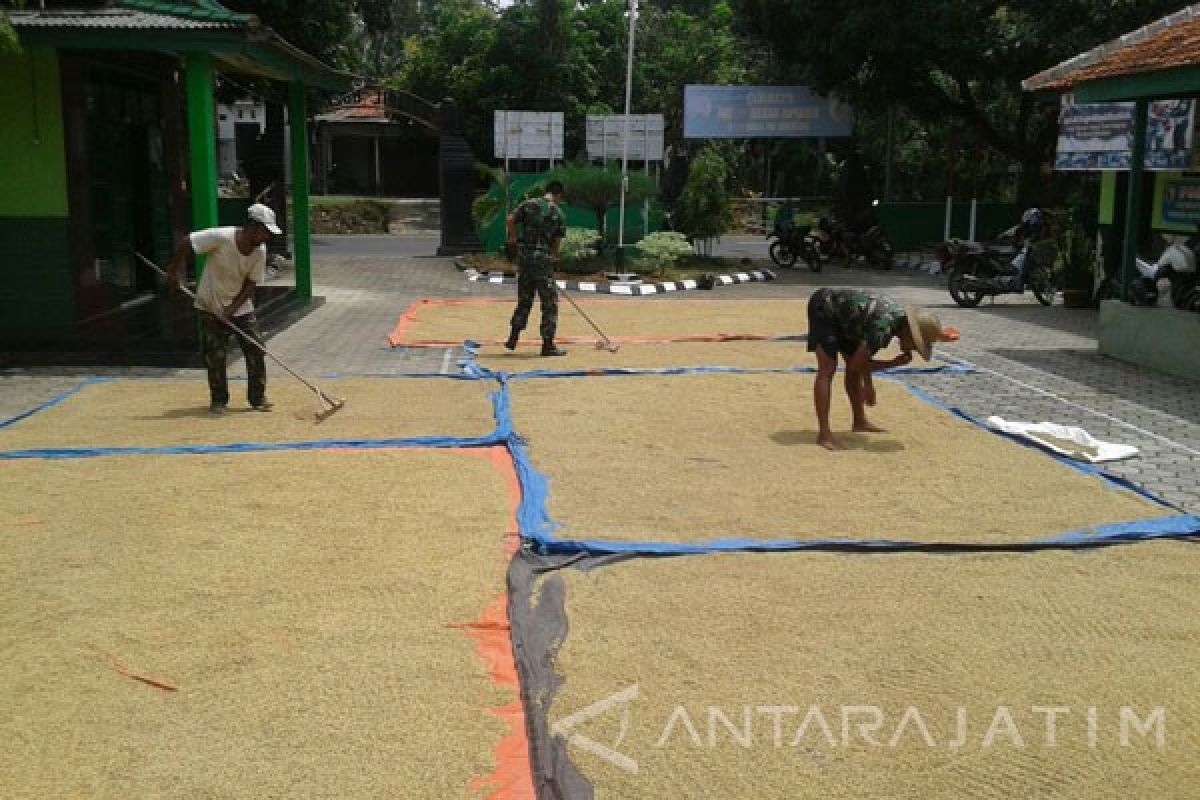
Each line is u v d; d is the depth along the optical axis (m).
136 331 11.27
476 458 6.92
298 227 14.51
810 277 20.42
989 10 20.47
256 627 4.35
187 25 9.99
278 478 6.41
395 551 5.22
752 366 10.32
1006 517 5.79
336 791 3.23
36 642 4.21
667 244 18.39
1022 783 3.32
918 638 4.31
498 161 34.34
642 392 9.01
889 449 7.20
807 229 22.16
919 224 25.67
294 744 3.49
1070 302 15.28
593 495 6.12
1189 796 3.27
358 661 4.06
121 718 3.64
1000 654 4.18
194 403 8.61
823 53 21.27
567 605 4.61
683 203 21.23
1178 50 9.94
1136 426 8.07
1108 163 14.12
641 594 4.73
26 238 11.17
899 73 21.59
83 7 10.68
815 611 4.56
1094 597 4.74
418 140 38.78
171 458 6.86
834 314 7.24
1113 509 5.94
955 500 6.08
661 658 4.12
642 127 20.84
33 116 11.01
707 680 3.95
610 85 35.44
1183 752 3.50
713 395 8.90
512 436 7.37
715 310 14.63
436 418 8.02
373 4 25.23
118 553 5.17
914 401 8.73
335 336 12.20
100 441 7.31
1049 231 16.92
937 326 7.06
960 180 28.89
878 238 22.12
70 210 11.20
